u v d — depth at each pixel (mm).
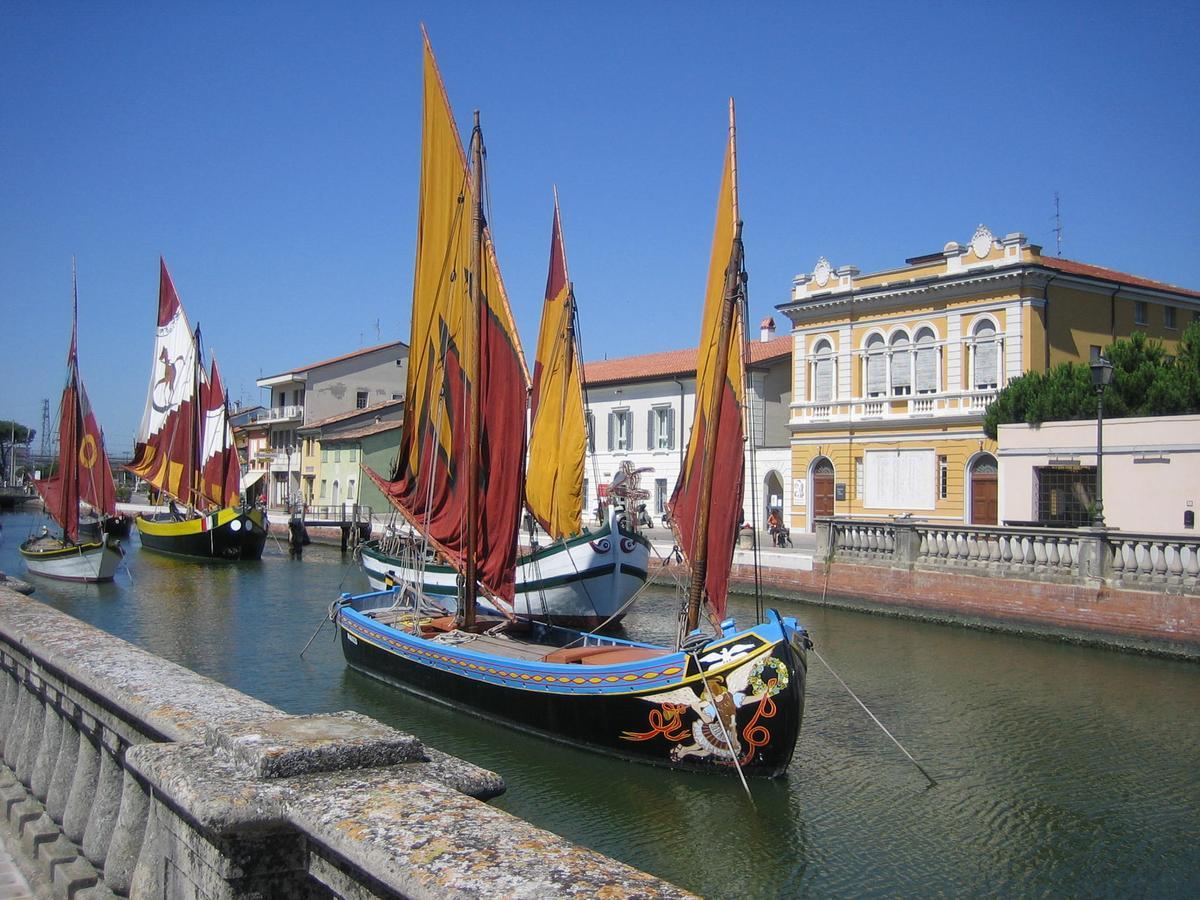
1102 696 21047
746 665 14977
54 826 6984
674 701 15547
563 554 29219
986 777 15781
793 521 50469
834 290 48188
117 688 5727
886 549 32594
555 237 31688
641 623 32062
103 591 40500
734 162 17016
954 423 43375
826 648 26625
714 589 17719
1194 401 32750
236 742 4266
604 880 3070
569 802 14672
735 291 17016
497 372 22328
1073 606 26938
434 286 23875
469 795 4152
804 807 14469
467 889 2988
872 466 46719
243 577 46625
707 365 18547
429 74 23500
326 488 78938
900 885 12055
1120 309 45750
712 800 14711
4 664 8578
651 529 57281
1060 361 42688
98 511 51656
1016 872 12344
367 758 4246
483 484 22453
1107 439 31297
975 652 25969
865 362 47406
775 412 56312
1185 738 17922
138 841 5387
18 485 141375
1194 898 11703
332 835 3514
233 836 3824
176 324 58281
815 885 12070
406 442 25328
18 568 48938
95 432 51781
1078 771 16094
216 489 57094
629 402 61812
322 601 37750
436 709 19922
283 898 3994
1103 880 12164
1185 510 29391
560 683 17016
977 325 43062
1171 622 24734
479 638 21000
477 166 21969
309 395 85500
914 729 18562
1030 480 33469
